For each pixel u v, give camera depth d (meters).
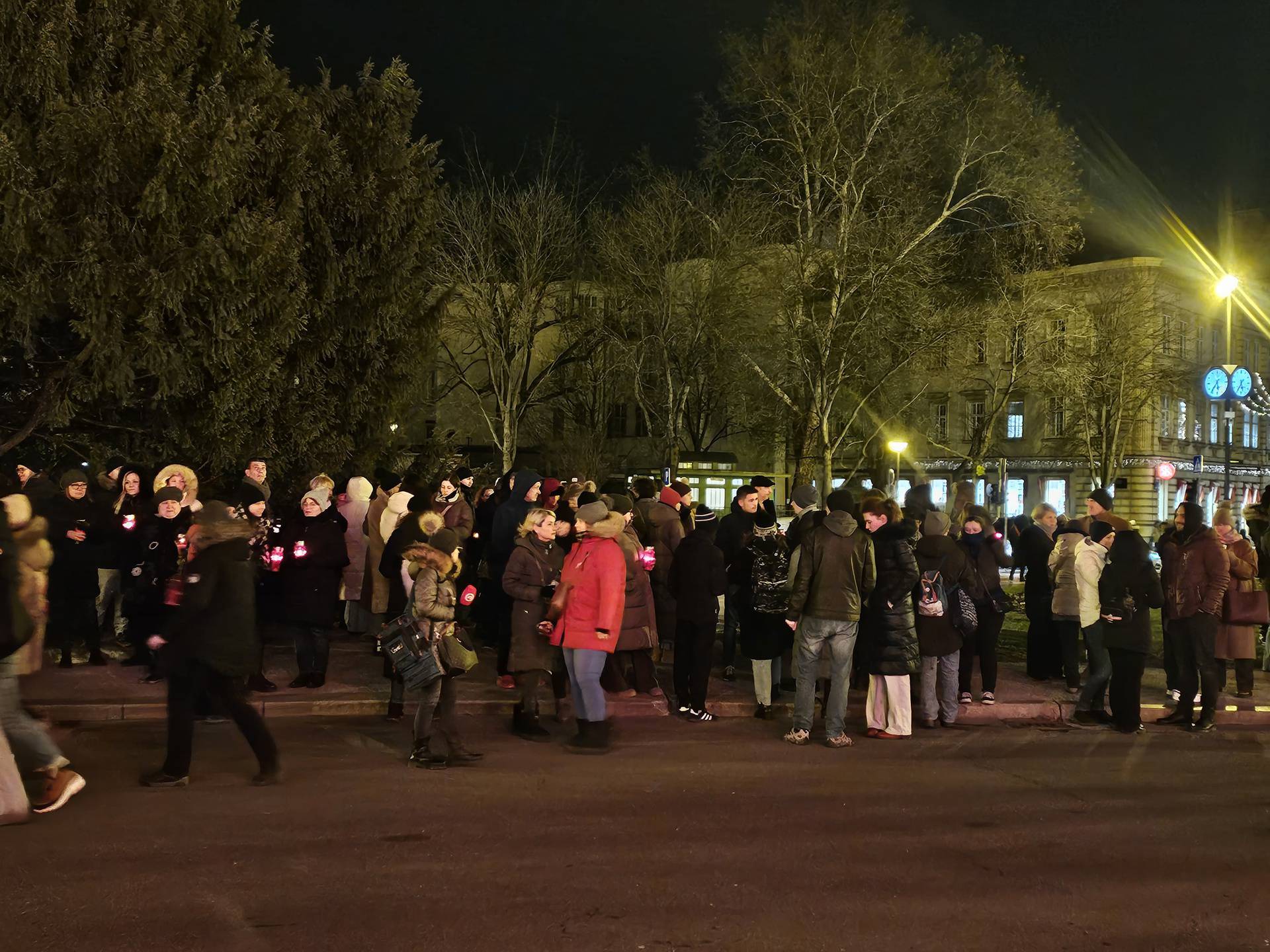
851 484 51.38
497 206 40.44
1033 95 32.66
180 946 4.65
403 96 19.53
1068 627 11.69
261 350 16.16
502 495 13.88
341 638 14.17
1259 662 15.09
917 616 10.09
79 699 9.73
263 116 17.27
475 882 5.54
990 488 48.75
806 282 31.52
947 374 54.69
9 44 14.90
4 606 6.40
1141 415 50.56
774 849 6.21
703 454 43.19
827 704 9.29
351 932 4.85
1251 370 62.16
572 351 46.53
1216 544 10.57
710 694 11.21
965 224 34.88
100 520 11.38
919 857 6.12
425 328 19.73
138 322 14.95
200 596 7.21
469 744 8.95
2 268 14.53
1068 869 5.98
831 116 30.75
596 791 7.48
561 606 8.94
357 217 18.44
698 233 35.88
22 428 15.85
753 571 10.41
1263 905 5.45
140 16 16.38
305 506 10.64
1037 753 9.20
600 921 5.04
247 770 7.85
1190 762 8.95
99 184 14.63
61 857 5.80
